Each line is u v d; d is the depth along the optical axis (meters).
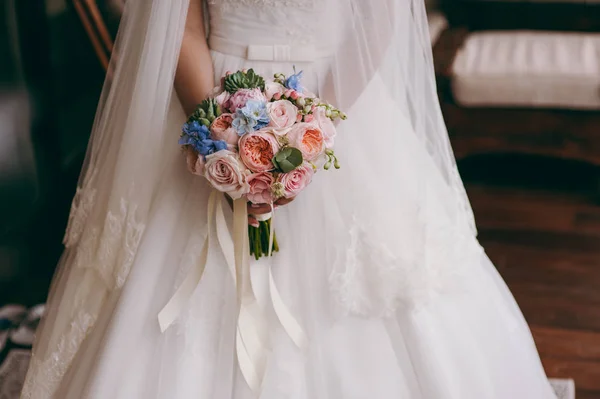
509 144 3.84
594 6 4.34
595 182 3.93
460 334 1.77
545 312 2.90
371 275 1.68
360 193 1.71
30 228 3.21
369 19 1.70
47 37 3.32
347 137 1.74
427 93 1.83
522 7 4.41
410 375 1.70
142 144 1.69
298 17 1.69
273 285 1.65
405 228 1.72
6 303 2.88
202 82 1.70
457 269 1.77
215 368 1.64
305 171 1.52
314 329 1.66
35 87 3.28
